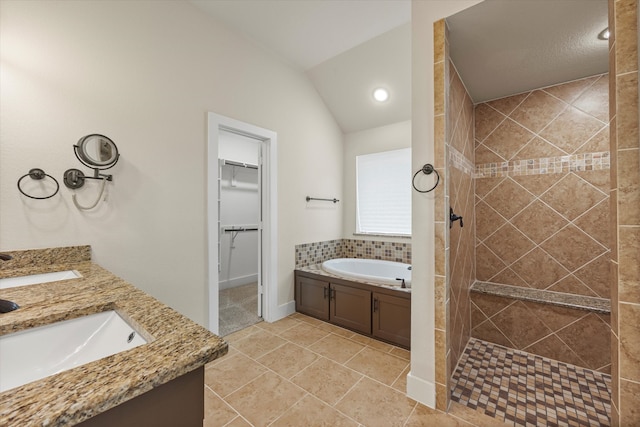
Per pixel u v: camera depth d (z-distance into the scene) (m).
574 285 2.23
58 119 1.51
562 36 1.66
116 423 0.48
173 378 0.53
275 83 2.78
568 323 2.00
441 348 1.50
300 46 2.64
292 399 1.60
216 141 2.25
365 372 1.88
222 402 1.58
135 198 1.82
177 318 0.78
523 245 2.45
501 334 2.27
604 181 2.13
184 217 2.07
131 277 1.80
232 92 2.39
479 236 2.66
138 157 1.83
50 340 0.80
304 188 3.13
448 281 1.55
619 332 1.01
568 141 2.26
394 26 2.36
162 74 1.95
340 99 3.26
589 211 2.18
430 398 1.54
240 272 4.17
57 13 1.51
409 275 3.01
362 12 2.19
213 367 1.93
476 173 2.68
